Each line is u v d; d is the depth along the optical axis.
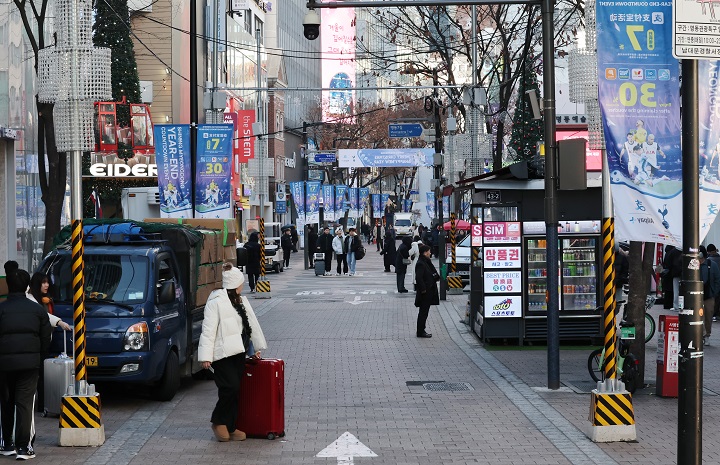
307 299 49.19
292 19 150.12
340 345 31.05
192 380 24.83
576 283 30.30
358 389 22.70
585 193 30.28
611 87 17.42
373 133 121.31
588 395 21.72
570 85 19.33
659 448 16.22
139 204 58.25
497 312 30.44
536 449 16.23
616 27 17.41
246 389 17.20
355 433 17.66
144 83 67.62
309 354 28.88
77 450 16.30
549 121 22.42
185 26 76.81
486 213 30.70
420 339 32.66
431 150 89.56
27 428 15.55
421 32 47.53
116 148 57.31
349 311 42.75
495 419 18.98
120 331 20.20
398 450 16.20
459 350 29.83
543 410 19.89
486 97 49.22
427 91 90.06
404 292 52.09
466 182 31.03
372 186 187.50
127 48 59.84
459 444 16.67
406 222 149.88
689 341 11.77
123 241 22.30
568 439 17.00
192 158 39.16
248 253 51.88
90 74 16.83
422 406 20.45
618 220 17.50
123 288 20.97
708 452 15.81
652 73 17.42
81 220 16.84
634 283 22.58
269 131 123.88
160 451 16.19
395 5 21.52
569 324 30.33
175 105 75.19
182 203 38.56
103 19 49.50
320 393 22.12
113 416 19.67
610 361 17.08
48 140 26.73
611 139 17.44
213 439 17.20
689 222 11.84
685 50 11.62
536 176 29.86
